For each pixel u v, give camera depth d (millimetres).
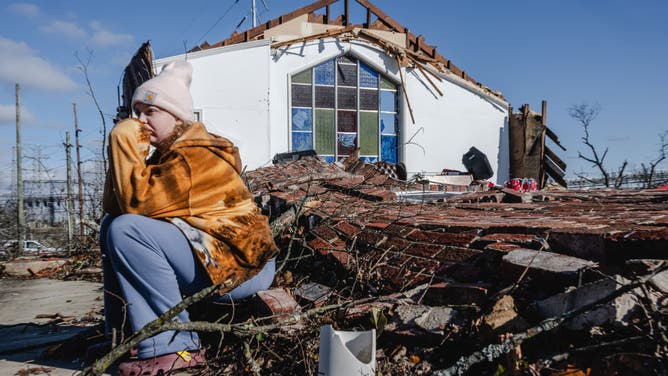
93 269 7125
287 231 4582
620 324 2135
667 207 4496
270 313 2988
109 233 2594
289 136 15211
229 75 14273
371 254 3777
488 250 3020
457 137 17344
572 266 2531
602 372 2018
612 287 2168
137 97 2789
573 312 2188
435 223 3934
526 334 2150
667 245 2506
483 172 17516
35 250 12391
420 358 2461
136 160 2602
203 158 2705
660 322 2051
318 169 7410
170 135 2830
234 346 2930
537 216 4410
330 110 15945
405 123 16641
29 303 5102
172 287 2680
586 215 4320
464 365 2154
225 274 2699
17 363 3045
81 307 4793
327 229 4469
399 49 16219
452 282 2988
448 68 17609
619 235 2697
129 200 2598
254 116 14383
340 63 16062
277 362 2676
